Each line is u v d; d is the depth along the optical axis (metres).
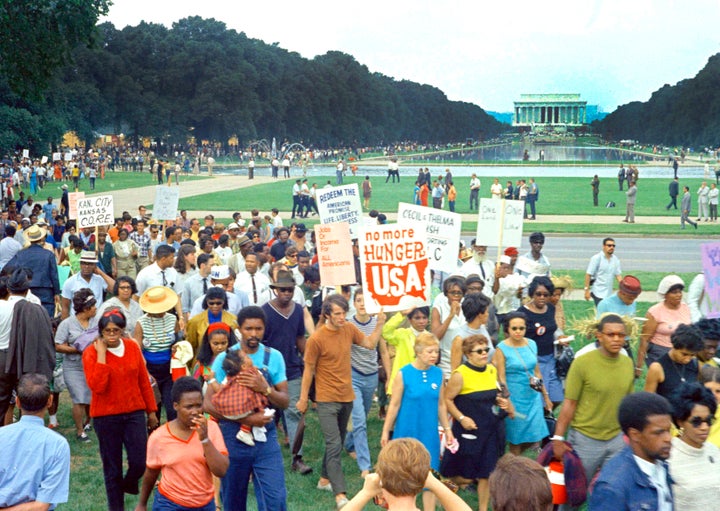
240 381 7.55
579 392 7.70
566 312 19.06
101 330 8.28
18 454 6.11
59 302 14.74
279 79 173.25
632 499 5.40
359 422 9.94
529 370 9.05
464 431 8.59
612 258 15.03
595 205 50.91
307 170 100.00
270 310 10.07
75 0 37.41
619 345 7.52
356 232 14.80
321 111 184.25
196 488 6.81
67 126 120.69
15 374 10.16
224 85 151.62
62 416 12.52
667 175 87.25
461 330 9.73
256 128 166.88
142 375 8.58
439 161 126.62
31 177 62.03
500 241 14.00
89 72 139.12
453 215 12.73
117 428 8.45
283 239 18.55
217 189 66.00
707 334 8.18
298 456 10.27
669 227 39.53
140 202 53.41
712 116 181.00
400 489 4.80
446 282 10.34
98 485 9.80
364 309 10.24
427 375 8.45
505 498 4.30
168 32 162.62
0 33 36.44
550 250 32.19
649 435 5.36
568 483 7.50
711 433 6.93
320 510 8.97
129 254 19.38
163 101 147.62
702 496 5.68
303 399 9.39
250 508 9.07
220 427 7.70
